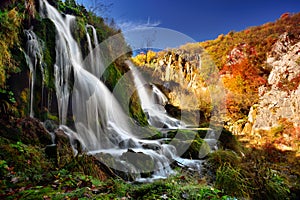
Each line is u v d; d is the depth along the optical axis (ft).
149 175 14.61
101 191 8.89
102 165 12.93
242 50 46.75
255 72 43.73
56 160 11.30
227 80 44.45
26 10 17.57
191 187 9.70
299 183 15.55
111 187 9.37
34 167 9.96
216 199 8.84
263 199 12.37
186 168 16.34
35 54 16.66
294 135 30.86
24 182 8.32
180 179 13.21
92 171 11.34
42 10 20.07
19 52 15.28
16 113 13.52
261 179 13.38
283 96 37.09
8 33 14.80
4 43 14.21
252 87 42.65
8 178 8.31
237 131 37.70
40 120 15.24
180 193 9.09
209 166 16.26
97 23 30.04
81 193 7.72
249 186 12.79
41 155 11.21
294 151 27.27
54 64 18.13
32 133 13.07
